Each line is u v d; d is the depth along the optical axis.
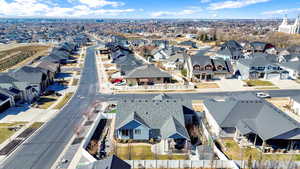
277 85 63.56
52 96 54.28
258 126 32.94
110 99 52.59
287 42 151.00
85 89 60.03
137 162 27.42
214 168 27.33
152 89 60.00
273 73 70.06
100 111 45.22
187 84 63.31
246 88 61.03
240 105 36.72
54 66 75.50
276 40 163.00
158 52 104.00
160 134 34.12
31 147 32.19
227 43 130.00
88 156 29.39
